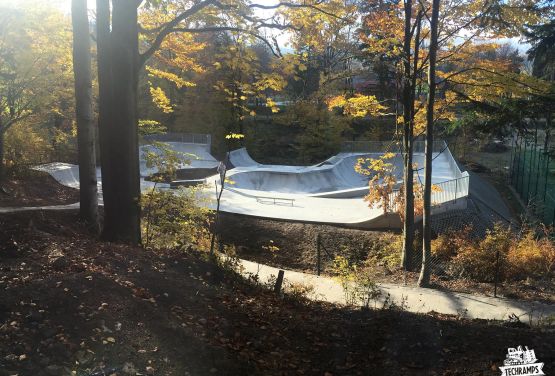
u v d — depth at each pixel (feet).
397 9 54.39
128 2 33.55
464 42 50.52
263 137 184.44
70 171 96.17
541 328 26.32
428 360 19.70
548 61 109.70
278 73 47.93
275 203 82.69
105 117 34.32
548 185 87.30
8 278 20.58
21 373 14.37
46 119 96.43
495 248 50.47
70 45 63.21
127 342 17.33
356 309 29.22
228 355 18.40
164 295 22.59
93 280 20.99
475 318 32.53
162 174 40.19
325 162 142.31
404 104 55.72
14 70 62.64
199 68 53.57
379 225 67.56
